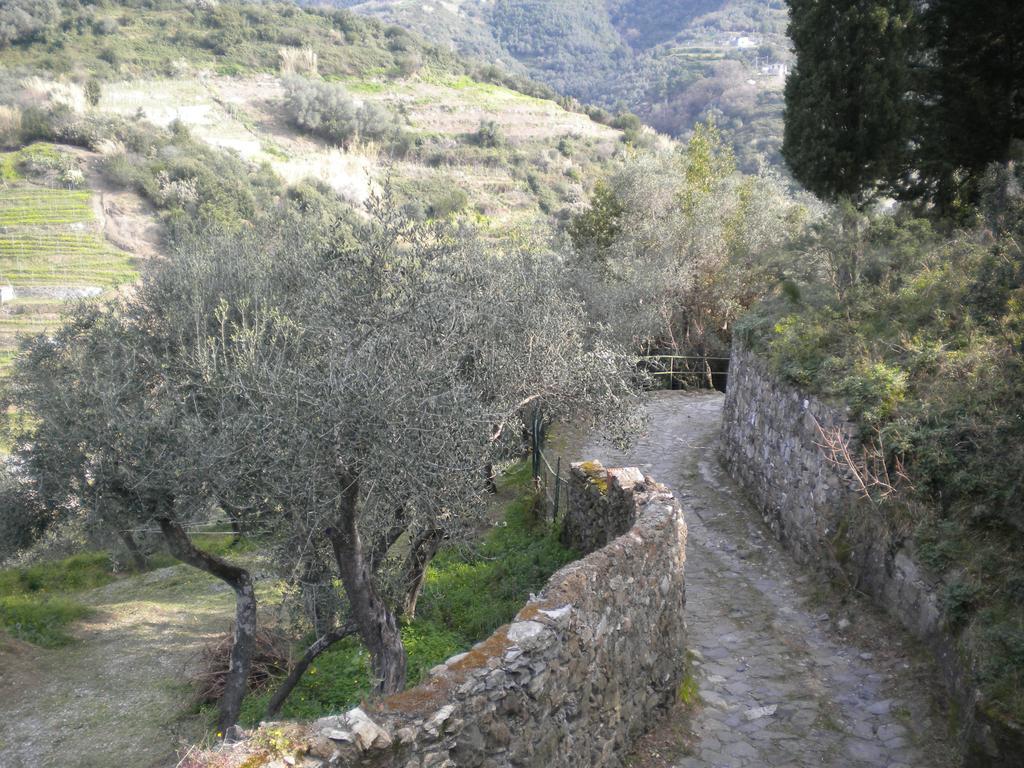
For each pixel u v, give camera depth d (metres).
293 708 7.89
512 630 4.29
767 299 14.03
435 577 10.16
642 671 5.63
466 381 7.13
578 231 24.70
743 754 5.48
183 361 8.14
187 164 44.59
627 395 8.93
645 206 23.80
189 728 8.73
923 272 9.83
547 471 12.13
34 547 9.64
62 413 7.75
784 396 10.09
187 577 15.77
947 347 8.07
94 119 51.53
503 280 8.97
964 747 4.93
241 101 65.19
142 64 69.81
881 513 7.29
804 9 13.62
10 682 10.61
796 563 9.05
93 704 9.84
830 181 13.75
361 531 6.51
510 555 10.24
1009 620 5.24
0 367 24.95
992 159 13.32
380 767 3.28
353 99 66.94
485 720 3.78
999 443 6.34
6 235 39.09
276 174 47.16
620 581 5.32
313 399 5.36
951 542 6.30
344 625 7.56
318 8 93.81
